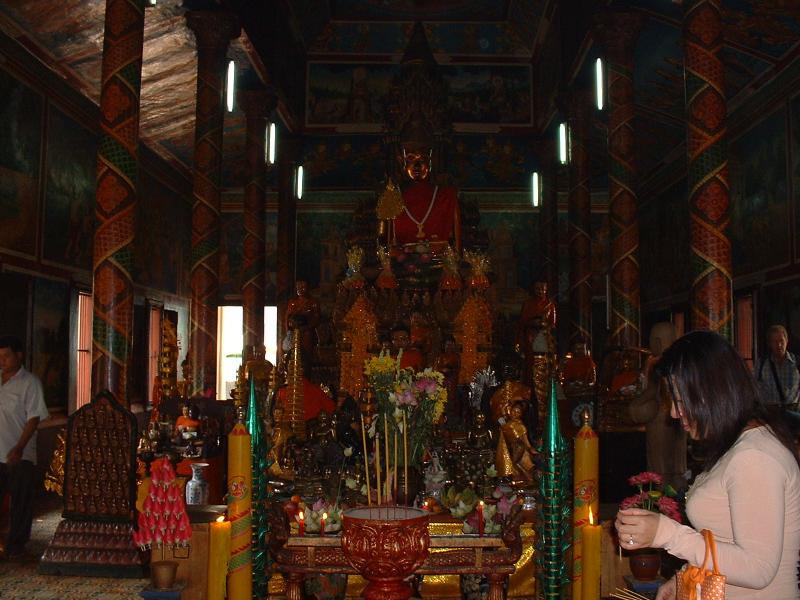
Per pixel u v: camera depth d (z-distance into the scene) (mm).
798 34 12812
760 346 14883
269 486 6250
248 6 15484
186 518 5523
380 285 12766
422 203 14508
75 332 15117
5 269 12414
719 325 8164
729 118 16328
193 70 16781
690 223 8484
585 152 17109
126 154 8352
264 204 18328
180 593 5402
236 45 15641
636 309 12781
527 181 23453
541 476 3996
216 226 13531
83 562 7094
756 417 2637
